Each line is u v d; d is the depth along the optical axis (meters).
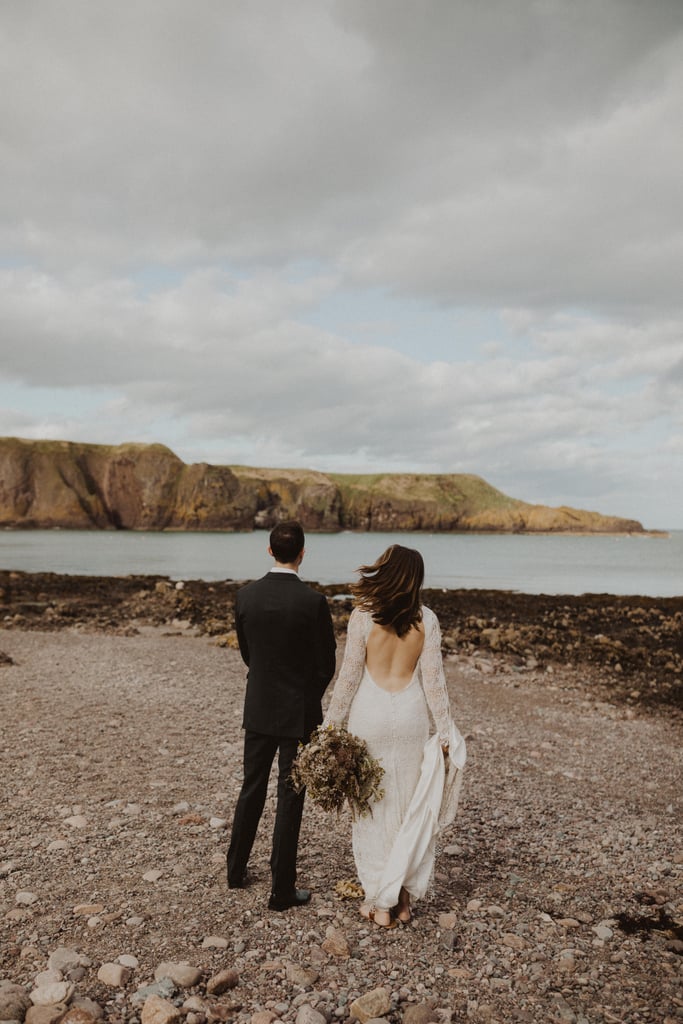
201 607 23.45
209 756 7.12
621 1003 2.97
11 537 146.62
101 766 6.64
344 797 3.49
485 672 13.07
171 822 5.20
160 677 11.23
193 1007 2.75
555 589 46.16
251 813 3.92
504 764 7.44
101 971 3.00
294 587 3.78
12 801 5.57
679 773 7.46
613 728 9.39
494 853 4.92
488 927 3.67
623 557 102.69
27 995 2.80
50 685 10.35
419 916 3.75
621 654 15.17
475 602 29.06
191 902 3.81
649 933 3.71
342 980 3.06
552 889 4.30
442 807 3.62
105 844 4.71
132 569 56.28
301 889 4.01
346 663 3.60
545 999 2.98
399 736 3.54
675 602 30.47
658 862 4.82
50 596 27.12
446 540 188.88
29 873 4.19
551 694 11.45
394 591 3.52
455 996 2.98
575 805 6.17
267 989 2.96
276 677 3.75
